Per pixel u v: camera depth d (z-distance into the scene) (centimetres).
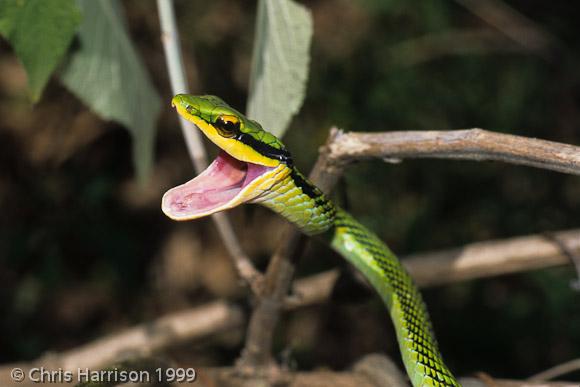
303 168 997
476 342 960
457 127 1041
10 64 1020
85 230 1001
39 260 995
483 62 1079
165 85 1040
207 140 950
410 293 468
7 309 990
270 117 423
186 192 411
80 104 1010
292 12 407
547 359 935
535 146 322
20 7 396
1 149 1008
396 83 1046
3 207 997
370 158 365
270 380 468
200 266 1036
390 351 984
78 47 497
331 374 473
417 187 1005
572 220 1004
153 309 1024
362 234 475
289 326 995
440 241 998
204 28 1064
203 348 969
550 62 1088
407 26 1087
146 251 1040
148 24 1039
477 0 1090
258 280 442
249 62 1073
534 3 1149
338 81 1049
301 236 423
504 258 584
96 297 1018
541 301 941
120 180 1032
